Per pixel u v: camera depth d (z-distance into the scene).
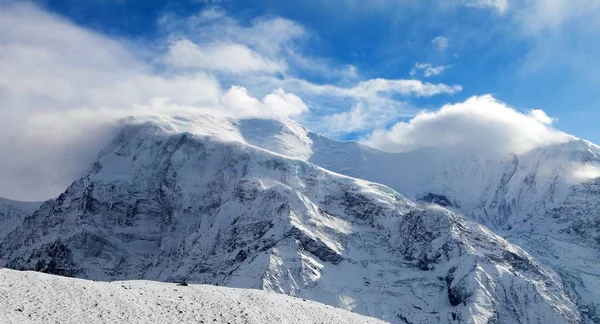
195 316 66.88
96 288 68.62
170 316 65.31
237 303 74.56
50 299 62.00
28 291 62.66
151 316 64.12
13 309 56.97
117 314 62.44
